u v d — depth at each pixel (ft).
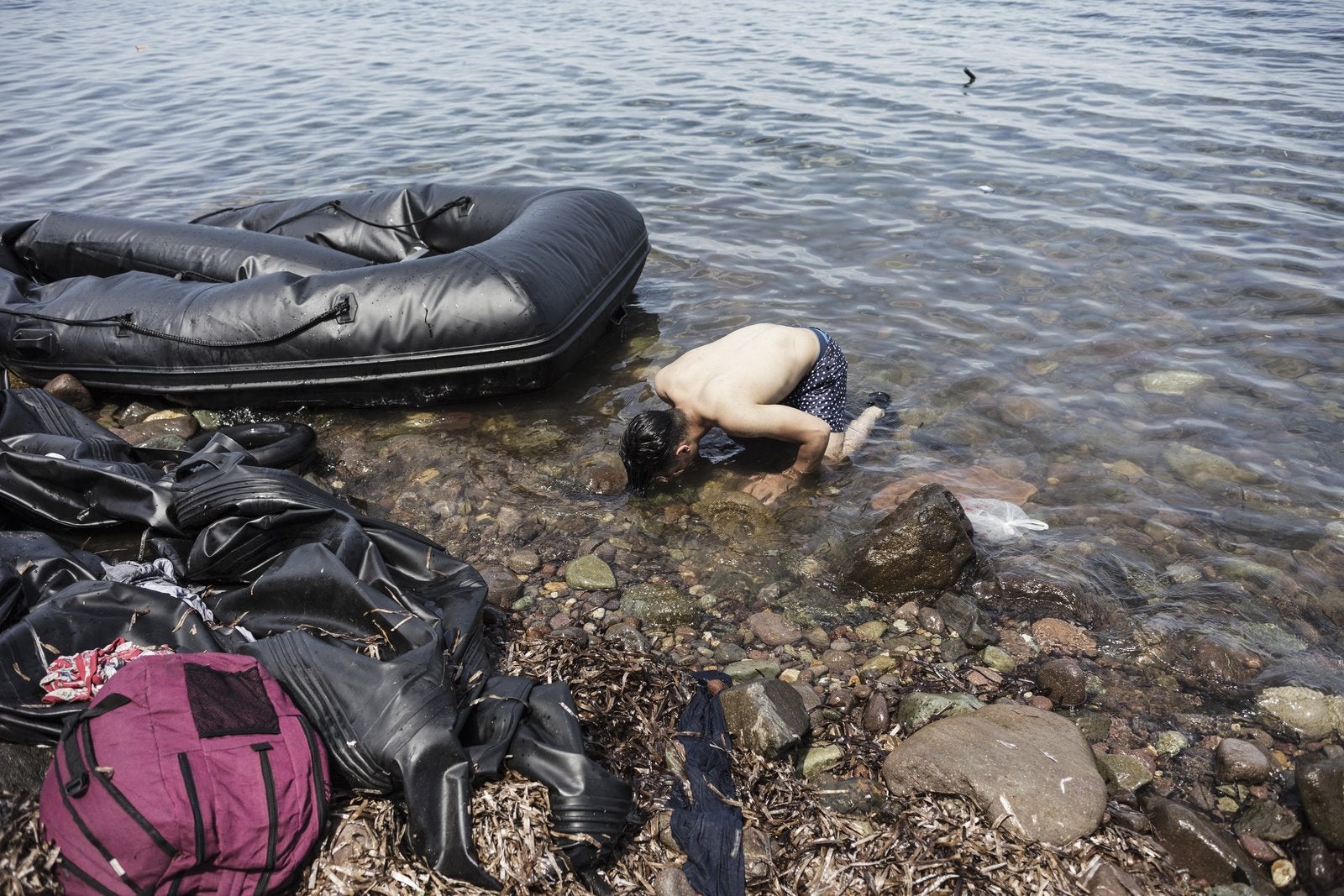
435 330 16.78
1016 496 14.70
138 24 58.39
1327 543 13.48
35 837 7.89
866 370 18.07
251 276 19.31
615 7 57.62
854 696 11.21
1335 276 21.11
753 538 14.15
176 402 18.06
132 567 11.78
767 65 41.39
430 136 33.17
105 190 28.60
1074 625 12.29
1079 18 49.24
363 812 8.75
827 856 8.99
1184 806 9.48
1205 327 19.26
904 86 37.35
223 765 7.97
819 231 24.32
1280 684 11.21
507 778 9.00
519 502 14.99
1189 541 13.64
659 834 9.23
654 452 14.35
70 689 9.20
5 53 49.75
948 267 22.12
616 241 19.93
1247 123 31.65
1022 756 9.68
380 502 15.05
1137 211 24.94
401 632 10.06
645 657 11.52
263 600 10.84
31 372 18.26
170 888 7.59
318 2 64.75
